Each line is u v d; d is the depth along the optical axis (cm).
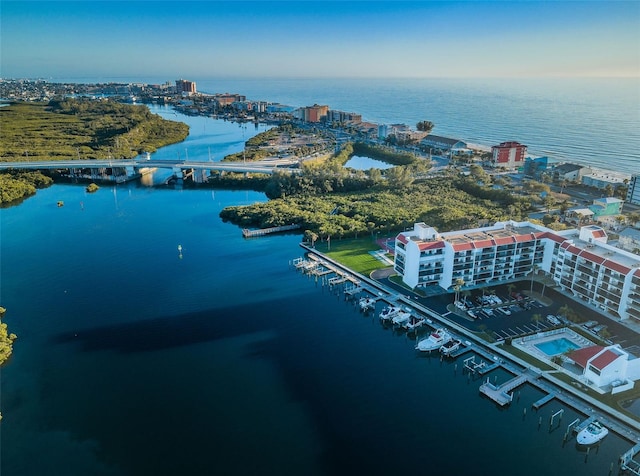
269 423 9900
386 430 9706
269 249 19675
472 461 8919
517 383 10900
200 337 13062
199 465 8856
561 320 13412
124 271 17512
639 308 13025
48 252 19450
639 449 8944
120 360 12050
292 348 12588
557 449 9212
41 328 13562
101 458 9038
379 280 16288
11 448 9294
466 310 13938
